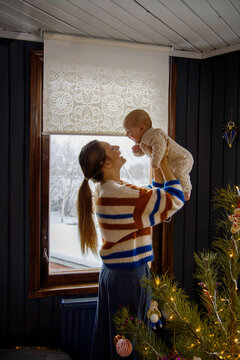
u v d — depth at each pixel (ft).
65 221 7.10
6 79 6.42
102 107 6.59
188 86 7.39
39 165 6.64
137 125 5.35
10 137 6.53
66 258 7.14
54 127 6.38
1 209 6.57
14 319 6.72
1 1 4.96
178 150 5.22
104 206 4.84
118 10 5.24
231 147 7.21
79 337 6.62
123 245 4.84
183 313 4.03
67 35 6.27
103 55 6.56
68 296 6.89
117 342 4.51
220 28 6.01
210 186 7.64
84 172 5.16
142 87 6.80
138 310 4.92
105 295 5.24
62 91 6.39
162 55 6.91
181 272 7.61
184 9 5.20
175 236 7.53
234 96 7.11
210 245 7.68
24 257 6.72
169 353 4.36
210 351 3.96
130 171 7.32
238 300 4.10
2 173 6.54
